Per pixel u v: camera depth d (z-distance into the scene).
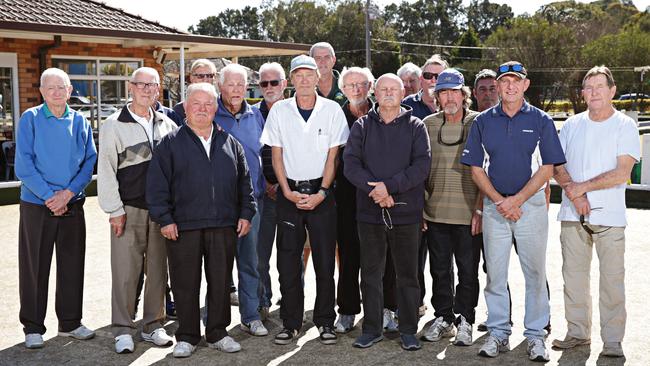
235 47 14.11
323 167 4.59
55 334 4.79
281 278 4.68
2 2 11.84
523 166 4.21
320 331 4.65
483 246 4.64
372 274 4.52
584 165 4.21
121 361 4.28
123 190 4.47
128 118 4.46
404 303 4.46
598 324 4.87
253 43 13.92
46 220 4.50
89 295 5.73
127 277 4.50
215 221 4.34
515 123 4.21
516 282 6.05
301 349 4.51
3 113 12.14
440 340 4.64
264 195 5.07
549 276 6.27
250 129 4.99
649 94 50.00
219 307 4.46
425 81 5.22
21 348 4.50
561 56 49.88
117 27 12.48
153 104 4.84
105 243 7.82
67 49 12.82
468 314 4.59
